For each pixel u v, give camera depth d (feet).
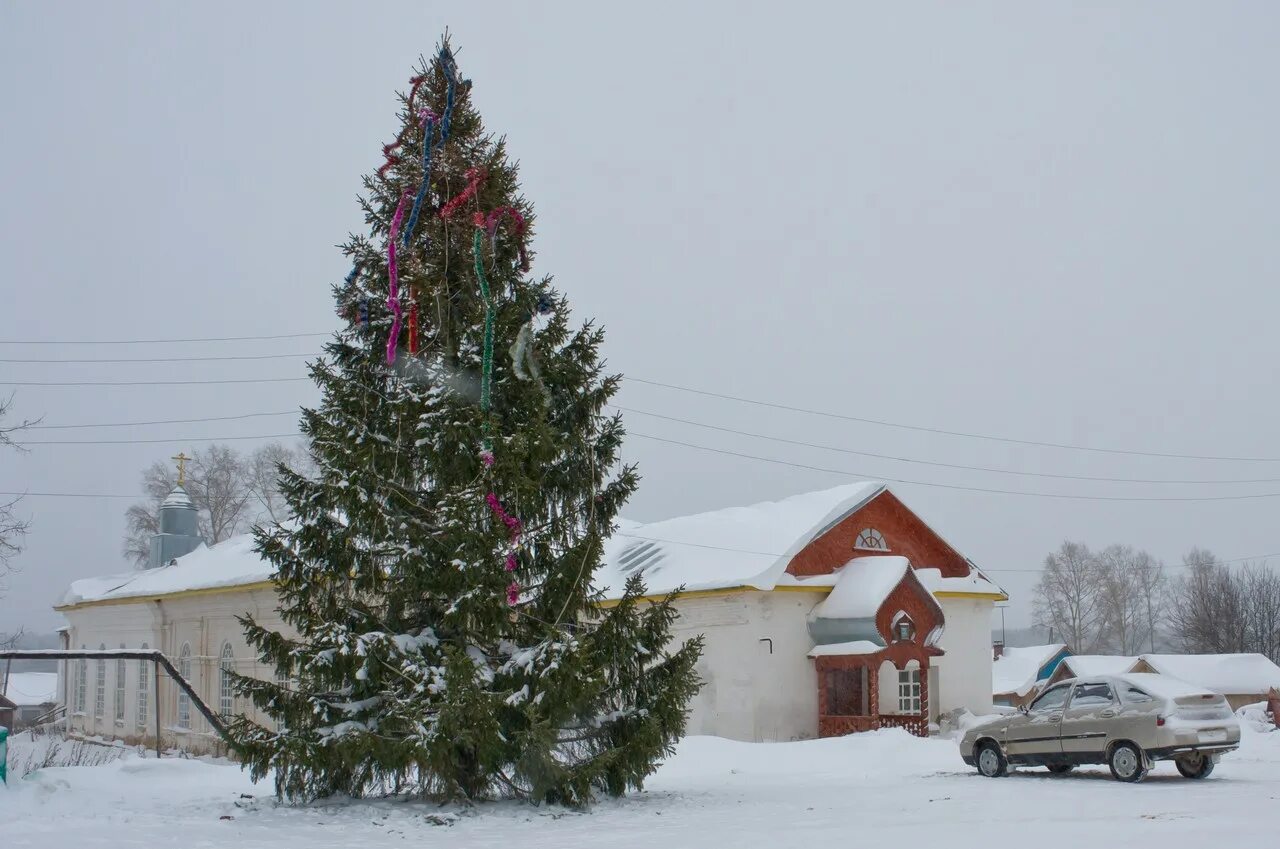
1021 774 63.41
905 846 36.45
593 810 47.70
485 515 48.03
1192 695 56.95
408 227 52.85
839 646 103.50
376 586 49.24
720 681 104.27
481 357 52.29
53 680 247.91
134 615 138.31
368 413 51.19
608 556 123.65
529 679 47.03
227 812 45.68
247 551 124.67
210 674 120.88
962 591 119.03
